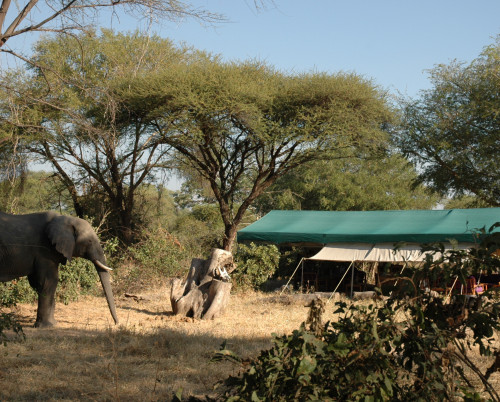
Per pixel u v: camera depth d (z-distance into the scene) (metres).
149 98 25.17
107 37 27.75
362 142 27.22
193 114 25.73
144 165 29.73
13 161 10.81
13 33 8.73
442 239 18.66
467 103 28.83
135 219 31.06
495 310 4.07
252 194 28.05
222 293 13.27
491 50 28.09
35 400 6.25
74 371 7.43
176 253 20.02
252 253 19.97
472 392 4.18
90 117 24.08
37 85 12.45
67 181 28.44
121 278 17.66
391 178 47.19
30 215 11.41
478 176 28.98
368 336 3.83
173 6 8.78
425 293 4.31
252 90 25.31
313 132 26.94
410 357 4.01
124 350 8.89
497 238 4.15
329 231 21.06
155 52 29.00
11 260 10.88
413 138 29.59
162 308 14.75
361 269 22.39
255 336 10.43
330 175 46.41
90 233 11.64
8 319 6.34
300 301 16.59
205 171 28.42
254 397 3.60
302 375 3.62
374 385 3.76
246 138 28.12
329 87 25.89
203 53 31.73
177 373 7.49
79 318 12.51
